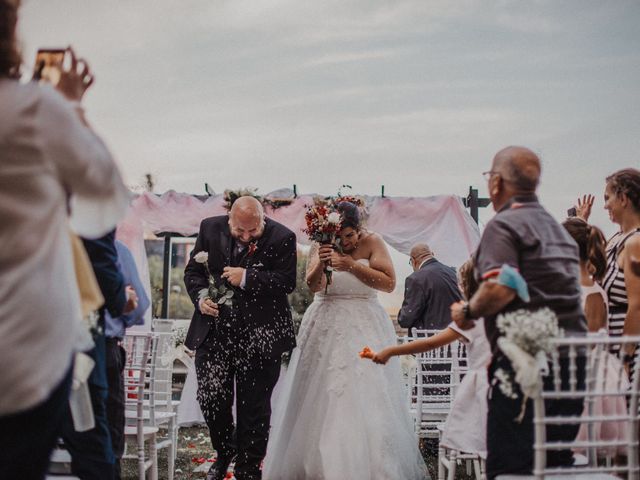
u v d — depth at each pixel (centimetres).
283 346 468
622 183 391
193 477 528
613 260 404
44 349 181
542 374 252
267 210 755
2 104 182
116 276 302
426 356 584
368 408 452
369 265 484
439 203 768
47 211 184
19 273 179
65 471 321
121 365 367
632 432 250
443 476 426
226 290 467
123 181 203
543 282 262
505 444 262
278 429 481
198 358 473
